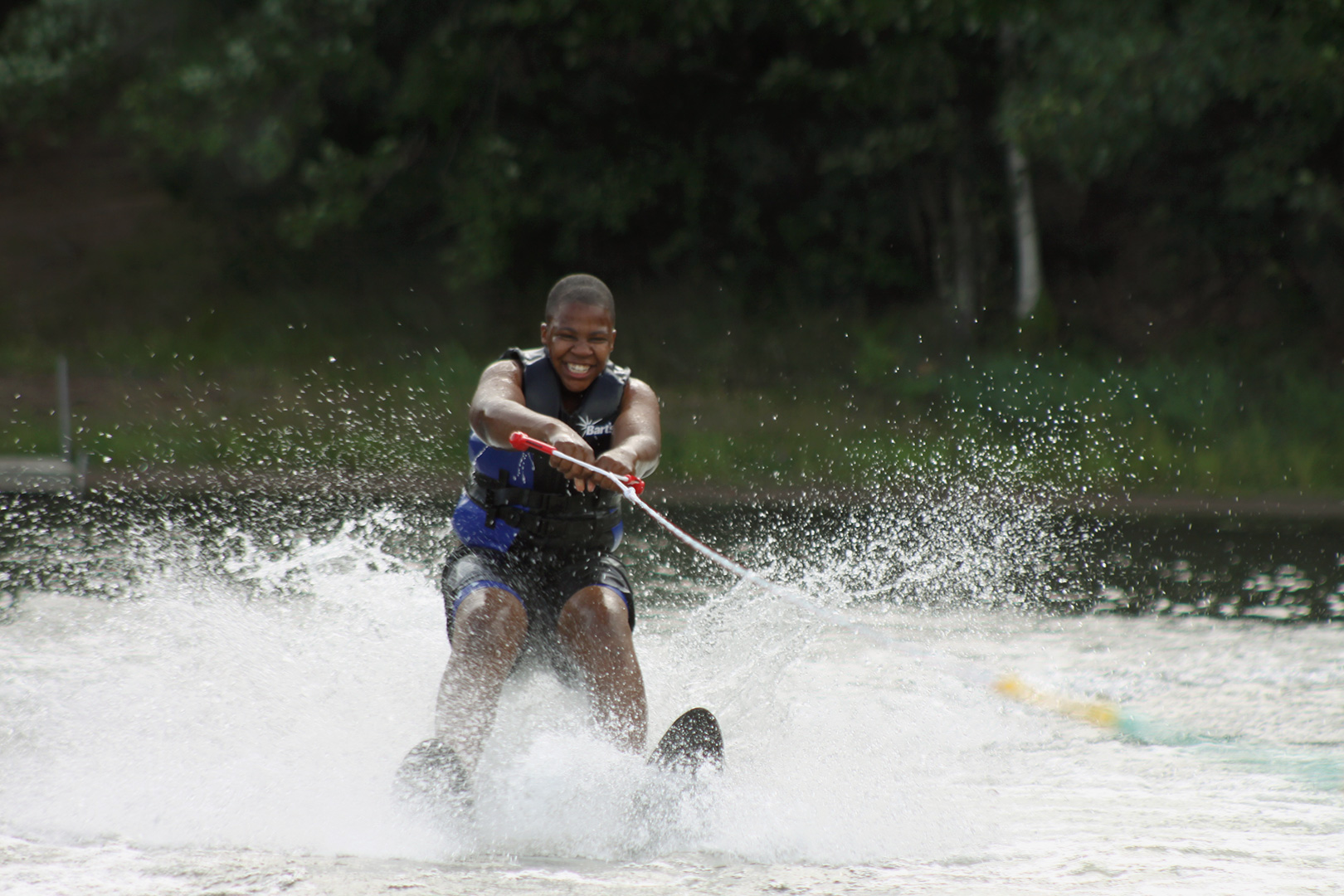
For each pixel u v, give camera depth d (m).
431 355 73.75
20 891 10.84
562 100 77.38
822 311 77.06
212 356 73.06
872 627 24.69
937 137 70.50
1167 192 75.44
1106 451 53.62
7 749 15.21
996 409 59.41
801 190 79.12
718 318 76.00
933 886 11.43
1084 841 12.98
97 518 36.03
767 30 75.38
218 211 86.88
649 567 30.56
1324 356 67.88
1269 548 37.53
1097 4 56.25
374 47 76.38
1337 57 54.16
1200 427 56.81
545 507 14.95
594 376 15.34
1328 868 12.11
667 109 78.12
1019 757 16.69
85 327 76.94
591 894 10.98
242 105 72.81
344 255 83.31
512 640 14.01
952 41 68.69
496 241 75.25
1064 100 57.50
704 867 11.93
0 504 39.34
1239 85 55.56
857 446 55.47
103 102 91.06
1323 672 21.70
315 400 64.12
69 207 88.38
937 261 75.25
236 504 39.09
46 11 79.06
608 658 14.15
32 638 20.62
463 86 74.50
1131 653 23.11
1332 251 71.50
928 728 17.81
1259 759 16.72
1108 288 74.50
